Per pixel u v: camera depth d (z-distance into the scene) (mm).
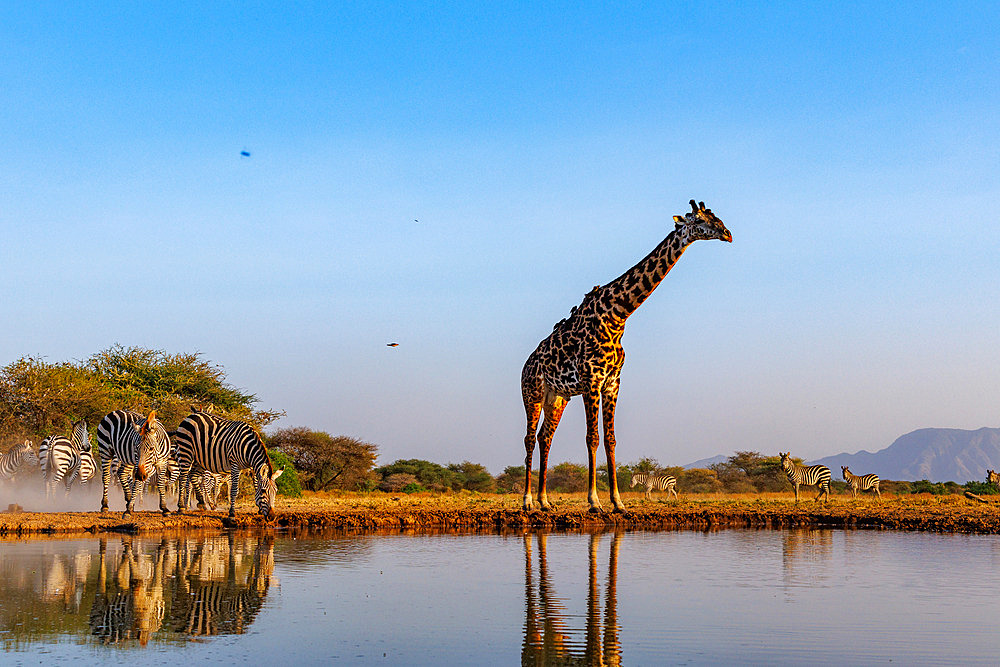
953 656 6895
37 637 7453
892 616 8406
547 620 8188
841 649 7105
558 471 58000
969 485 53812
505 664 6641
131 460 19391
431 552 13500
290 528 17828
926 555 13328
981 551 13938
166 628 7812
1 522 16453
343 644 7242
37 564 11742
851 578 10797
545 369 20891
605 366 19969
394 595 9469
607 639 7434
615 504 19875
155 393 38375
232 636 7516
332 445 44156
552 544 14812
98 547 13930
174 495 23422
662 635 7570
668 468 54469
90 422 30891
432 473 59594
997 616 8438
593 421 19906
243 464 19016
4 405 29188
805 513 20453
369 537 16047
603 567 11719
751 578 10750
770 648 7125
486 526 18312
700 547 14383
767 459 54531
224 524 18031
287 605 8891
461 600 9172
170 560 12266
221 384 41812
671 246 19281
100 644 7223
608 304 19938
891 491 52719
